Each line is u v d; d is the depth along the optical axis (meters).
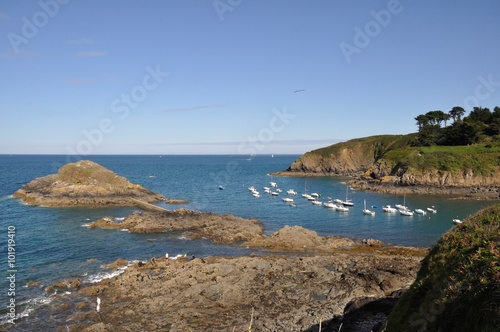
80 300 30.23
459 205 84.00
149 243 49.50
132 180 150.50
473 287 14.16
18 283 34.06
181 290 31.42
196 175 180.88
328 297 30.55
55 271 37.62
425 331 15.34
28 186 92.12
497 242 15.88
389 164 126.81
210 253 45.50
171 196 101.50
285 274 35.69
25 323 26.50
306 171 186.00
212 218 62.34
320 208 82.56
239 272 35.50
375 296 30.14
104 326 25.30
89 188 84.56
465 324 13.42
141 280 33.81
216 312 28.00
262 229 59.41
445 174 106.25
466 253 16.78
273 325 25.98
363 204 87.50
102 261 41.38
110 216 67.75
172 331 24.98
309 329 25.45
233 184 137.00
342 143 196.88
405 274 34.72
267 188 115.19
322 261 40.16
